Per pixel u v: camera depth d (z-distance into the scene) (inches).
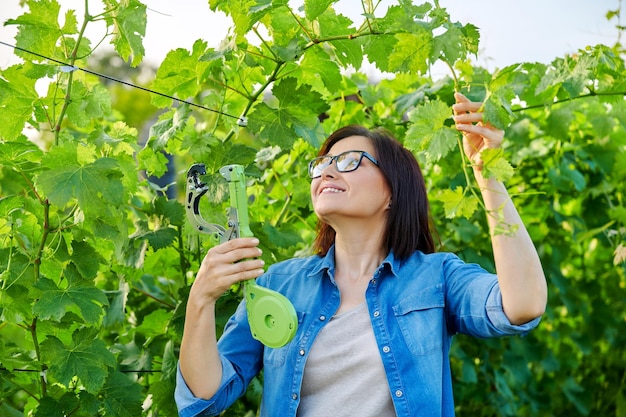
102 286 137.6
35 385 109.1
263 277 90.8
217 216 111.0
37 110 105.7
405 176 88.0
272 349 84.9
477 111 84.0
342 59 106.3
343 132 90.1
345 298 85.5
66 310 102.9
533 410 176.6
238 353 86.7
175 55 105.7
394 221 87.0
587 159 166.9
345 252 87.6
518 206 169.3
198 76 108.4
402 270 85.4
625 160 167.3
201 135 109.3
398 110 133.3
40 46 100.6
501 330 79.2
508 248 77.9
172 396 113.0
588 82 108.2
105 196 95.8
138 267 113.7
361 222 86.6
